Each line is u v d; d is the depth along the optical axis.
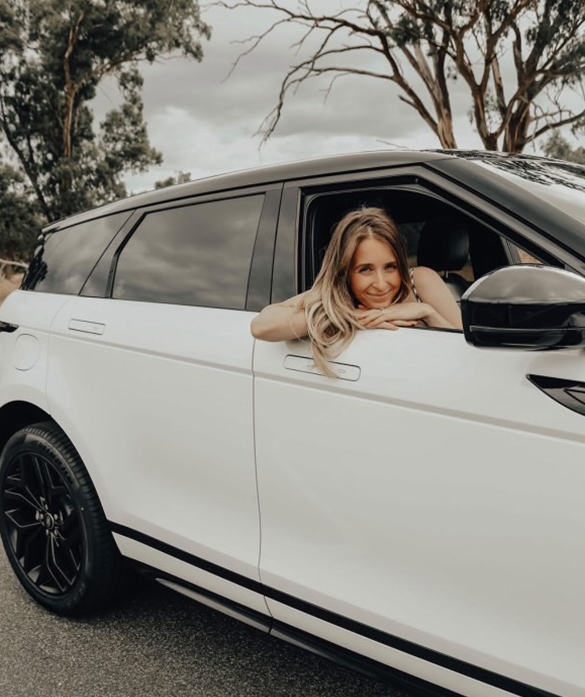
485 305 1.43
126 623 2.94
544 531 1.56
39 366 2.85
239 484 2.19
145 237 2.69
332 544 1.98
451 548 1.72
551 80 14.59
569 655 1.57
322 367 1.90
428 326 1.91
